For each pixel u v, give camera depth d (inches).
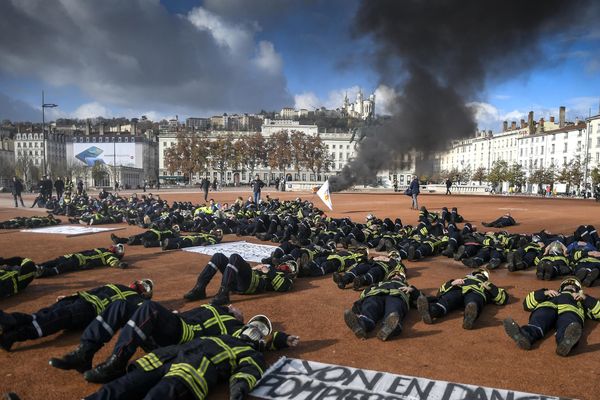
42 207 1309.1
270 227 626.5
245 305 314.0
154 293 341.1
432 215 815.1
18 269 331.0
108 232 711.7
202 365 175.5
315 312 300.2
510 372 210.5
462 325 273.3
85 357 197.6
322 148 4650.6
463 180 4606.3
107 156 5698.8
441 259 497.4
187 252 513.3
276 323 277.6
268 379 196.2
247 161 4724.4
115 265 425.4
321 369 208.1
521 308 314.3
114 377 192.2
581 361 223.9
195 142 4345.5
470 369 213.5
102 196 1205.7
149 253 505.7
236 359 189.6
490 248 464.8
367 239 566.9
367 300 270.7
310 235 562.9
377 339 251.9
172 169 4370.1
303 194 2201.0
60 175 4256.9
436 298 291.6
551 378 204.7
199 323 216.1
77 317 233.0
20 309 301.6
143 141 5846.5
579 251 419.2
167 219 713.6
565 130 4109.3
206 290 351.6
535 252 454.6
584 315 274.5
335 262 407.5
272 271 350.3
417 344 245.3
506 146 4965.6
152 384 172.4
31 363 217.5
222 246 556.7
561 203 1558.8
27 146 5787.4
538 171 3929.6
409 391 188.5
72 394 188.1
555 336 244.2
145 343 202.4
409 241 518.3
